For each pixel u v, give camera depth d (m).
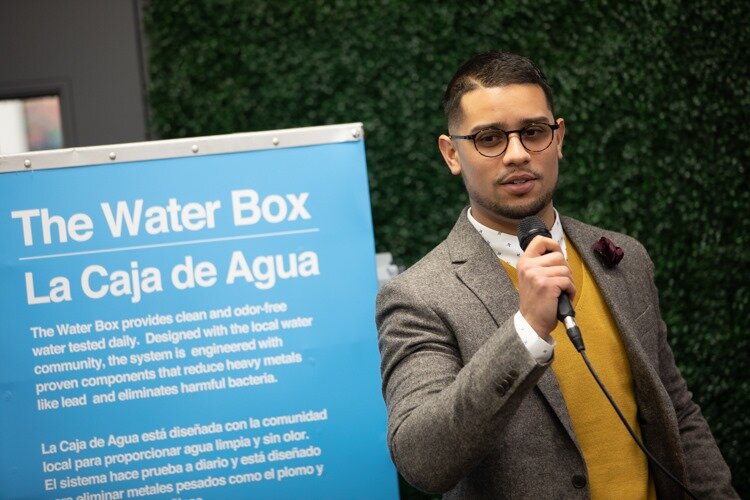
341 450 1.94
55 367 1.91
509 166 1.38
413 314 1.43
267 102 3.05
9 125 3.07
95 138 3.05
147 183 1.94
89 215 1.92
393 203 3.05
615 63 3.07
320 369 1.94
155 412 1.92
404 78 3.06
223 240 1.94
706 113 3.07
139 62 3.06
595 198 3.06
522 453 1.34
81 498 1.90
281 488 1.92
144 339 1.92
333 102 3.06
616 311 1.45
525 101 1.39
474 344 1.38
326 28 3.06
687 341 3.03
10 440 1.89
